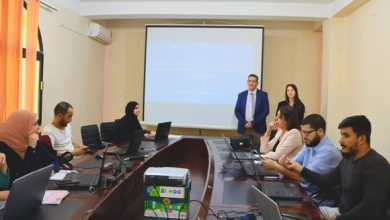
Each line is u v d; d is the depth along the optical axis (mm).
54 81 4508
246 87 5395
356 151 1879
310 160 2387
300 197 1779
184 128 5723
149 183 1783
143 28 5996
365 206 1728
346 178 1952
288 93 4441
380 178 1749
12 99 3527
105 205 1641
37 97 4160
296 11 4918
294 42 5656
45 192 1631
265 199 1249
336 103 4828
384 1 3516
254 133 4848
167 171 1839
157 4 5070
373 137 3721
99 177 1891
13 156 2137
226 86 5441
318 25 5312
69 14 4859
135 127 4156
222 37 5410
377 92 3650
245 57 5383
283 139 2891
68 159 2564
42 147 2324
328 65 4871
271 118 5684
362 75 4102
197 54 5477
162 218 1781
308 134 2326
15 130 2154
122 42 6078
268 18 5117
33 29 3779
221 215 1544
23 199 1319
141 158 2705
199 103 5512
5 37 3426
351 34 4527
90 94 5625
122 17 5344
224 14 4996
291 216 1529
